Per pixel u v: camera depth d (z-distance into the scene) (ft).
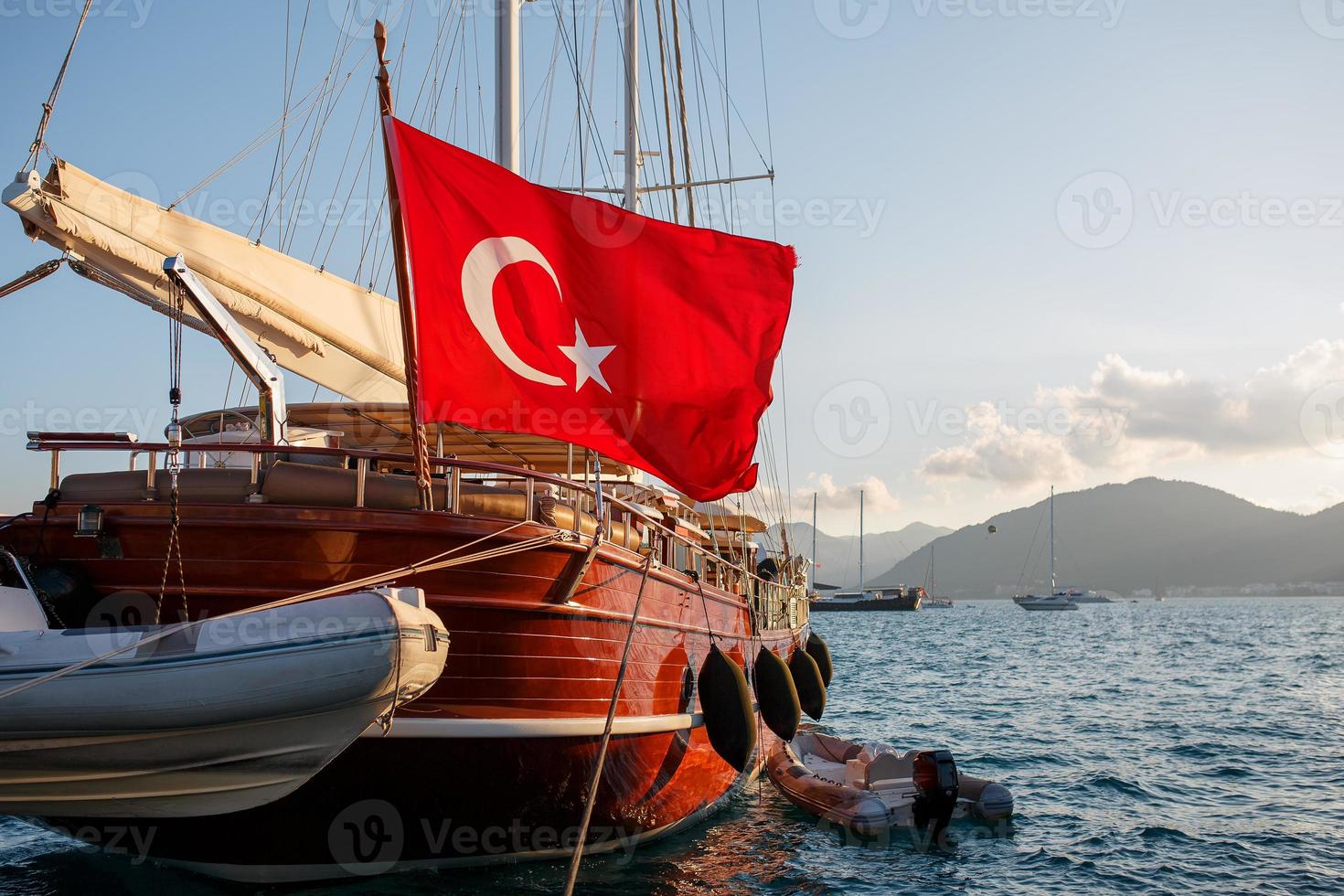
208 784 24.34
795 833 46.65
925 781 46.03
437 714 28.91
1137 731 83.76
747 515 71.72
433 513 28.53
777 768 54.54
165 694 22.48
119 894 32.30
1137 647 226.79
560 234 31.50
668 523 47.24
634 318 32.58
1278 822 50.39
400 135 29.35
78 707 22.18
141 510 27.50
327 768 28.30
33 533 27.86
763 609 64.18
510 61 48.26
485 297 30.27
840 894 38.01
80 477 28.53
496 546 29.37
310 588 27.78
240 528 27.53
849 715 95.40
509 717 30.04
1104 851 44.75
